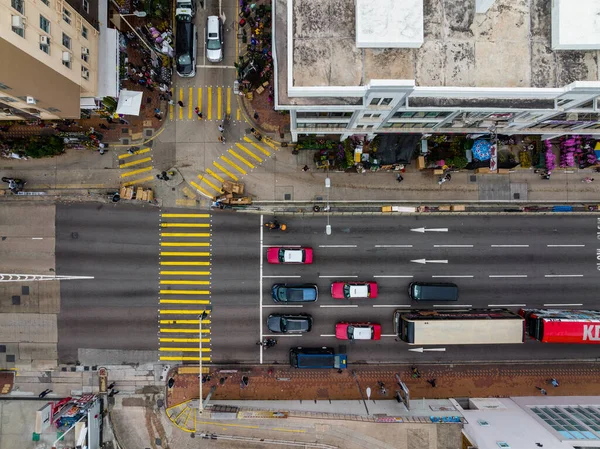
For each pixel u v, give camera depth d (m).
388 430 34.12
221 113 37.25
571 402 35.78
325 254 37.44
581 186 37.38
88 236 37.41
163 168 37.44
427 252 37.47
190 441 36.31
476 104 27.03
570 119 29.94
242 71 36.50
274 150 37.34
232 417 35.16
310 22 27.00
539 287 37.44
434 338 34.22
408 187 37.44
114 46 34.16
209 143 37.28
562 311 36.81
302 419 34.88
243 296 37.50
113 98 34.62
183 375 37.34
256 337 37.50
